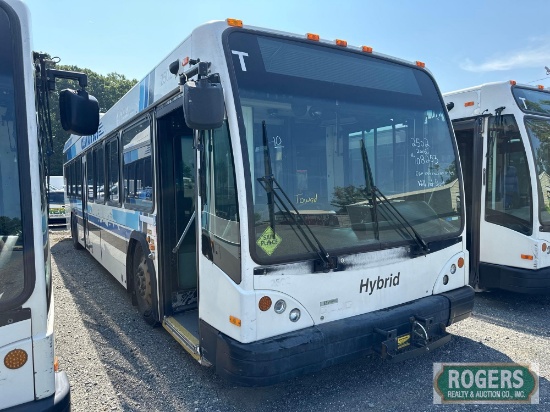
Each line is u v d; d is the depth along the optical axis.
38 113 2.70
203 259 3.39
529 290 5.51
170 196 4.49
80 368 4.06
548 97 6.22
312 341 3.06
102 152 7.07
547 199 5.66
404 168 3.87
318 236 3.27
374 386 3.68
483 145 5.98
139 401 3.47
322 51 3.58
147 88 4.66
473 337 4.74
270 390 3.63
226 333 3.10
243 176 2.98
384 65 3.94
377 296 3.55
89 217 8.43
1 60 2.27
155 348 4.50
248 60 3.21
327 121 3.47
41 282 2.28
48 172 2.77
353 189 3.53
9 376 2.20
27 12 2.34
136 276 5.37
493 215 5.91
